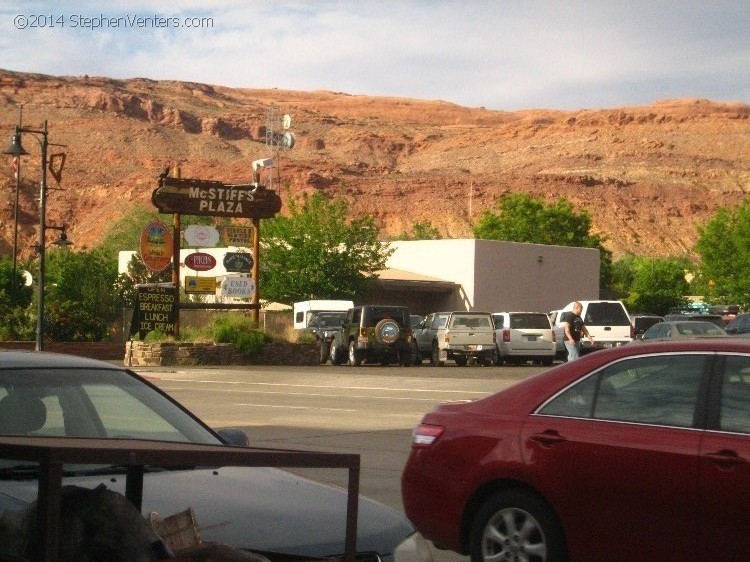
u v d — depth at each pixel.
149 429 5.50
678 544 6.01
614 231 165.12
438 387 25.88
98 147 165.25
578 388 6.61
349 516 3.88
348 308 43.06
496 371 32.84
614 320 36.97
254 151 179.88
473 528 6.78
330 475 10.63
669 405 6.26
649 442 6.16
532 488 6.55
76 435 5.23
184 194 35.81
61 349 38.38
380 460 12.69
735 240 72.19
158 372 30.73
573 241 83.19
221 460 3.55
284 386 26.19
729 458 5.89
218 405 20.53
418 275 55.50
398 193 162.00
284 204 158.75
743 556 5.82
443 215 158.00
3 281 48.28
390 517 4.90
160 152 168.25
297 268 52.62
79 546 3.62
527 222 83.25
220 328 36.38
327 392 24.27
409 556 4.65
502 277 54.34
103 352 39.25
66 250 54.22
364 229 53.62
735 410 6.05
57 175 33.50
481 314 37.47
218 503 4.64
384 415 18.48
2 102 184.50
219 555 3.68
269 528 4.46
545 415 6.63
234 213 36.69
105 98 197.62
